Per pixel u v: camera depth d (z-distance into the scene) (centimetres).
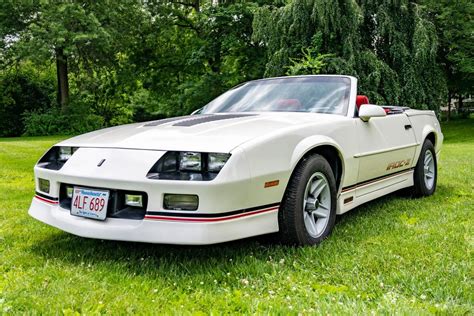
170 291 200
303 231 257
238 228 222
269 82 387
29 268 233
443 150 1110
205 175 215
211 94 2067
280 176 242
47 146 1102
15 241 287
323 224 279
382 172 354
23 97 2597
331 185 285
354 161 307
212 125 263
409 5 1611
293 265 228
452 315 166
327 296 187
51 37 1917
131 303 183
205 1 2355
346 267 224
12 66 2303
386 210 369
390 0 1566
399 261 230
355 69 1482
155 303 184
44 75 2686
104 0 2059
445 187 487
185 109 2169
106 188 229
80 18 1941
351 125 310
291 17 1530
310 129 271
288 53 1510
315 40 1434
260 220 235
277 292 197
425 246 256
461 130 2147
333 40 1503
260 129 251
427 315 164
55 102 2534
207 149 219
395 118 378
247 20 1945
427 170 441
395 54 1560
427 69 1631
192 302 186
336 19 1444
